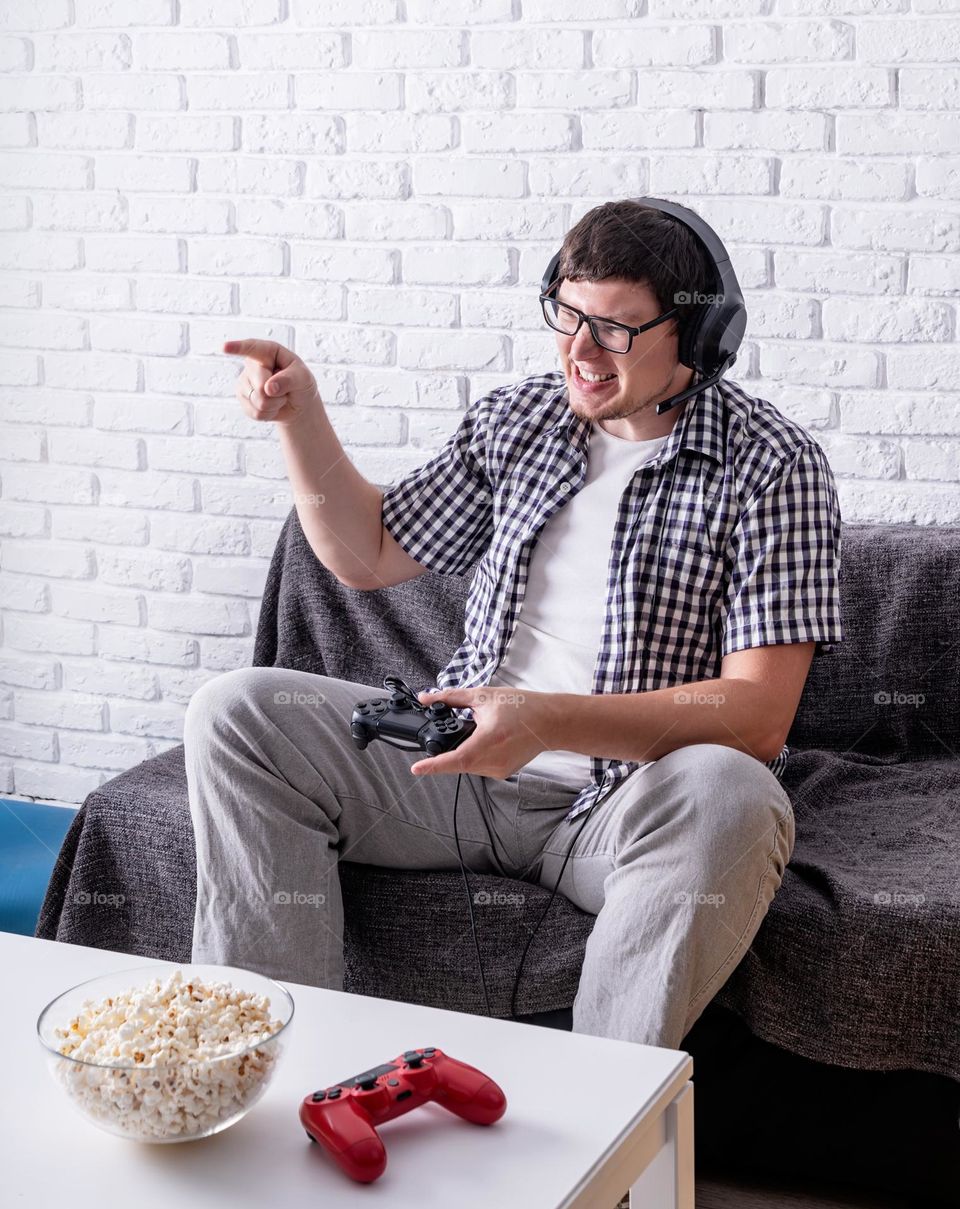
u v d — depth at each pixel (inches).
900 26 73.6
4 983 43.4
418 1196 33.1
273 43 85.1
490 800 60.1
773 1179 59.1
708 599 59.2
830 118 75.5
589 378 58.7
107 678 95.2
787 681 56.6
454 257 83.4
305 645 79.7
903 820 63.9
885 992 53.1
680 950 49.8
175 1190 33.4
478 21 80.8
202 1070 33.9
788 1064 56.5
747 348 78.7
